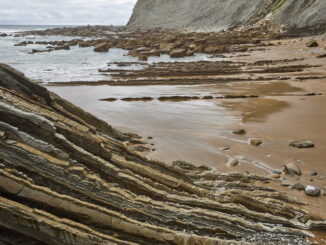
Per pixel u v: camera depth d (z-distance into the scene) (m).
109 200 4.60
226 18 89.88
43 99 6.40
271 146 9.13
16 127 4.57
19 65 29.45
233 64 27.77
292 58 30.61
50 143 4.81
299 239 5.09
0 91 5.19
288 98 15.03
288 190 6.71
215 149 9.03
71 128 5.37
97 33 88.44
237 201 5.73
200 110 13.36
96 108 13.96
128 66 28.70
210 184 6.75
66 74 24.23
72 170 4.55
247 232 5.02
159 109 13.67
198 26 95.81
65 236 3.91
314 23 55.19
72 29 108.06
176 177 6.44
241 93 16.61
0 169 4.04
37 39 74.06
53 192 4.18
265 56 33.50
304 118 11.66
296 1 62.56
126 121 11.86
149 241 4.38
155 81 20.77
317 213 5.87
